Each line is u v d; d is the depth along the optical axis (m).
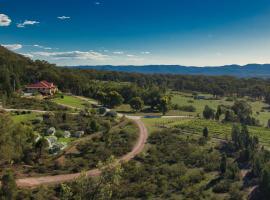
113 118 131.88
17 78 175.12
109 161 31.33
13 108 131.62
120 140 99.31
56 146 84.25
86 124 113.69
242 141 103.50
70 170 74.00
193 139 109.94
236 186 76.50
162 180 74.44
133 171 76.44
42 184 65.50
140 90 194.38
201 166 88.56
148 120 139.25
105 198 30.75
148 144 101.12
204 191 73.69
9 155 66.94
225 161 83.94
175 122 138.38
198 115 162.88
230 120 155.75
